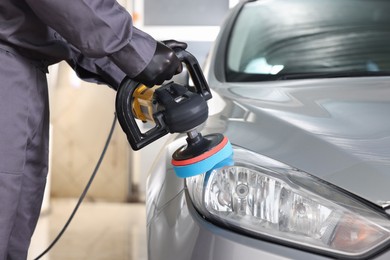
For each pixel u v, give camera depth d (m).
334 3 2.47
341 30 2.33
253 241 1.33
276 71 2.21
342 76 2.13
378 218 1.31
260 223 1.36
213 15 5.67
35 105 1.46
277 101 1.76
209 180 1.42
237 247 1.32
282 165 1.41
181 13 5.71
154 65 1.34
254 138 1.52
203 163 1.29
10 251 1.57
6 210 1.41
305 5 2.49
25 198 1.54
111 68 1.67
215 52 2.41
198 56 5.72
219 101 1.93
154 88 1.42
